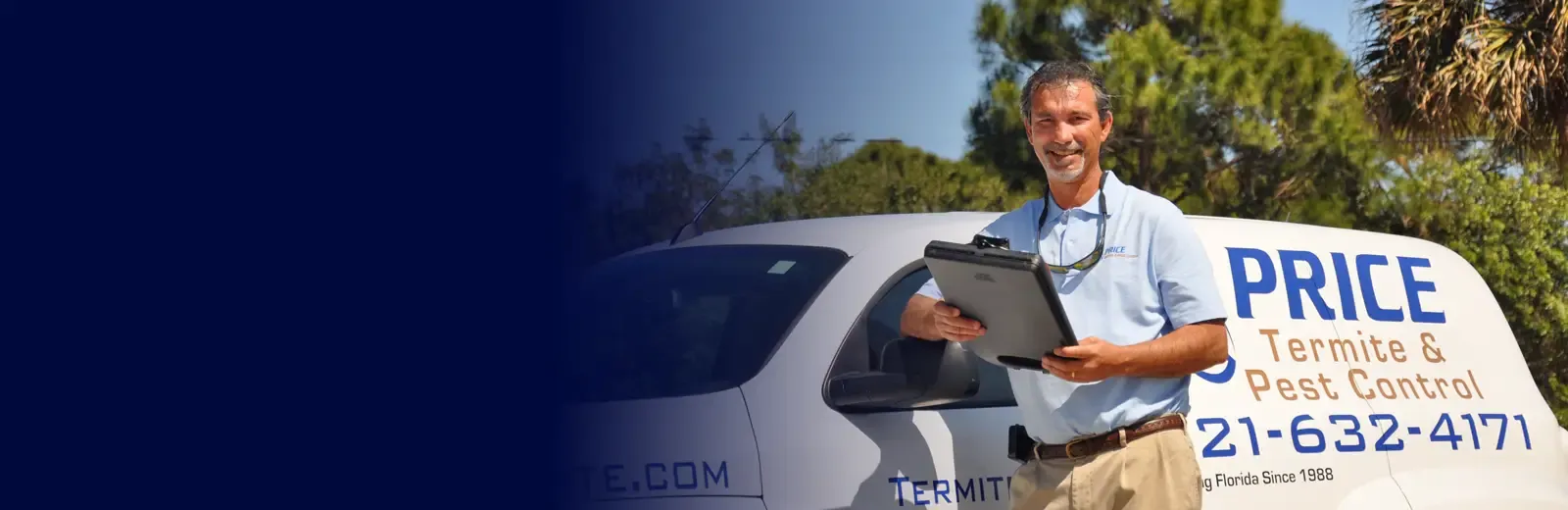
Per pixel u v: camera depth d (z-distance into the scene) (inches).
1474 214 642.8
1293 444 148.0
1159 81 612.1
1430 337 169.6
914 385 115.3
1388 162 631.2
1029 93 120.3
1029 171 652.1
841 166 662.5
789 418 121.2
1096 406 117.2
